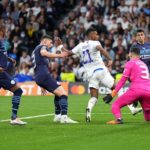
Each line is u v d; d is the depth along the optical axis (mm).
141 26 49438
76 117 25594
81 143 16938
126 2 53875
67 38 49875
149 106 21859
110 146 16359
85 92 45281
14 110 21531
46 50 22297
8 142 17266
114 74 45219
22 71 47750
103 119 24250
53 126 21250
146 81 21609
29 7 54844
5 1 55750
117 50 47656
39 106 32844
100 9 53000
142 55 24797
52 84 22203
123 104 21750
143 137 18109
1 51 21250
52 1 55688
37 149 15914
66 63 47719
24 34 52469
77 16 53219
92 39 23438
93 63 23141
